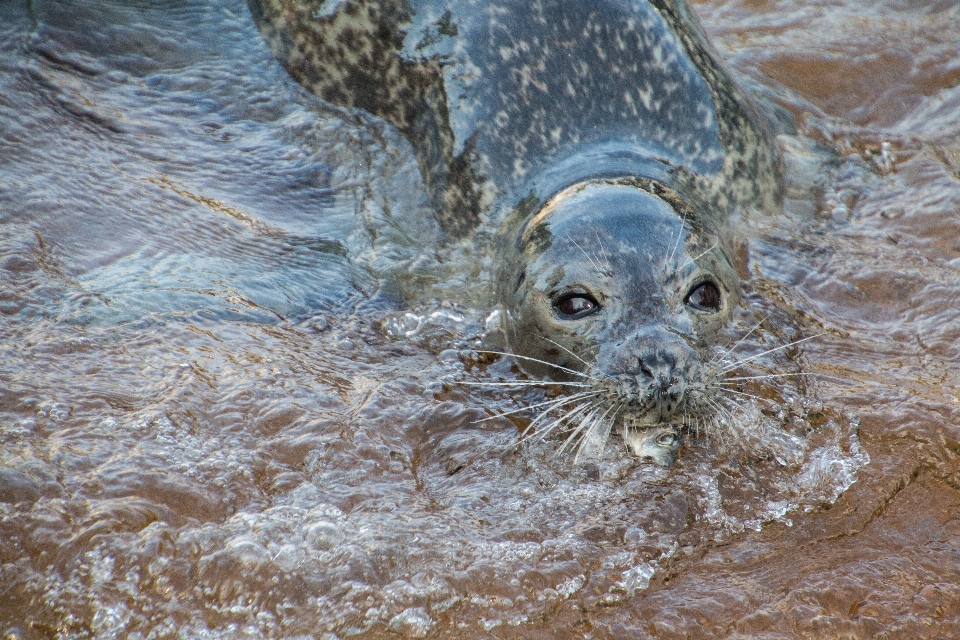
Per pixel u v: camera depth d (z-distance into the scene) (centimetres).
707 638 1133
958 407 1499
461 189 1866
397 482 1341
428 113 1953
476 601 1171
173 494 1259
